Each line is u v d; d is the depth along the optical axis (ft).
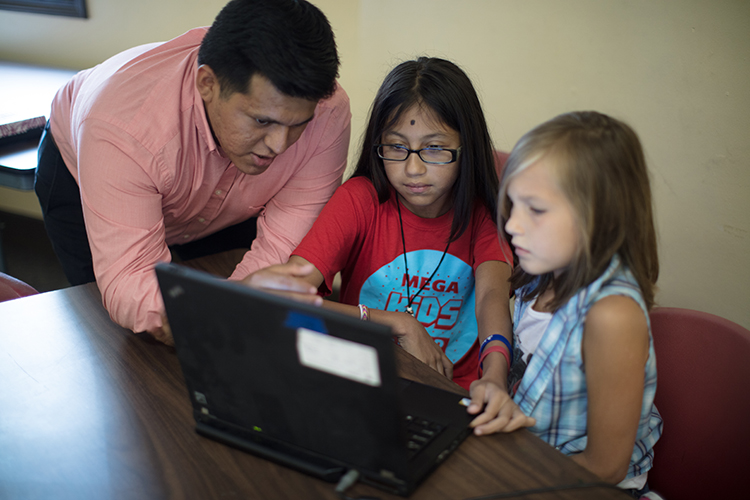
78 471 2.63
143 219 3.85
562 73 6.21
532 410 3.21
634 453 3.28
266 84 3.30
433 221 4.45
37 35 9.83
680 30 5.48
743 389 3.14
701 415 3.34
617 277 2.96
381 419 2.28
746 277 5.69
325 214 4.35
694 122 5.63
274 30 3.20
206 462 2.68
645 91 5.81
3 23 10.04
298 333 2.24
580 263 2.91
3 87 8.12
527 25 6.23
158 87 3.90
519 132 6.68
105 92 3.85
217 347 2.51
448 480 2.55
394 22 7.09
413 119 3.90
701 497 3.36
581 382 3.07
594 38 5.92
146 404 3.06
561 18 6.03
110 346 3.53
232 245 6.22
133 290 3.57
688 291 6.12
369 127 4.28
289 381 2.40
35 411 2.99
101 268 3.75
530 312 3.43
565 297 3.02
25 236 10.18
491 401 2.96
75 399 3.09
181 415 2.98
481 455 2.71
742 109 5.34
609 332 2.83
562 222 2.85
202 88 3.65
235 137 3.67
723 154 5.55
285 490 2.52
